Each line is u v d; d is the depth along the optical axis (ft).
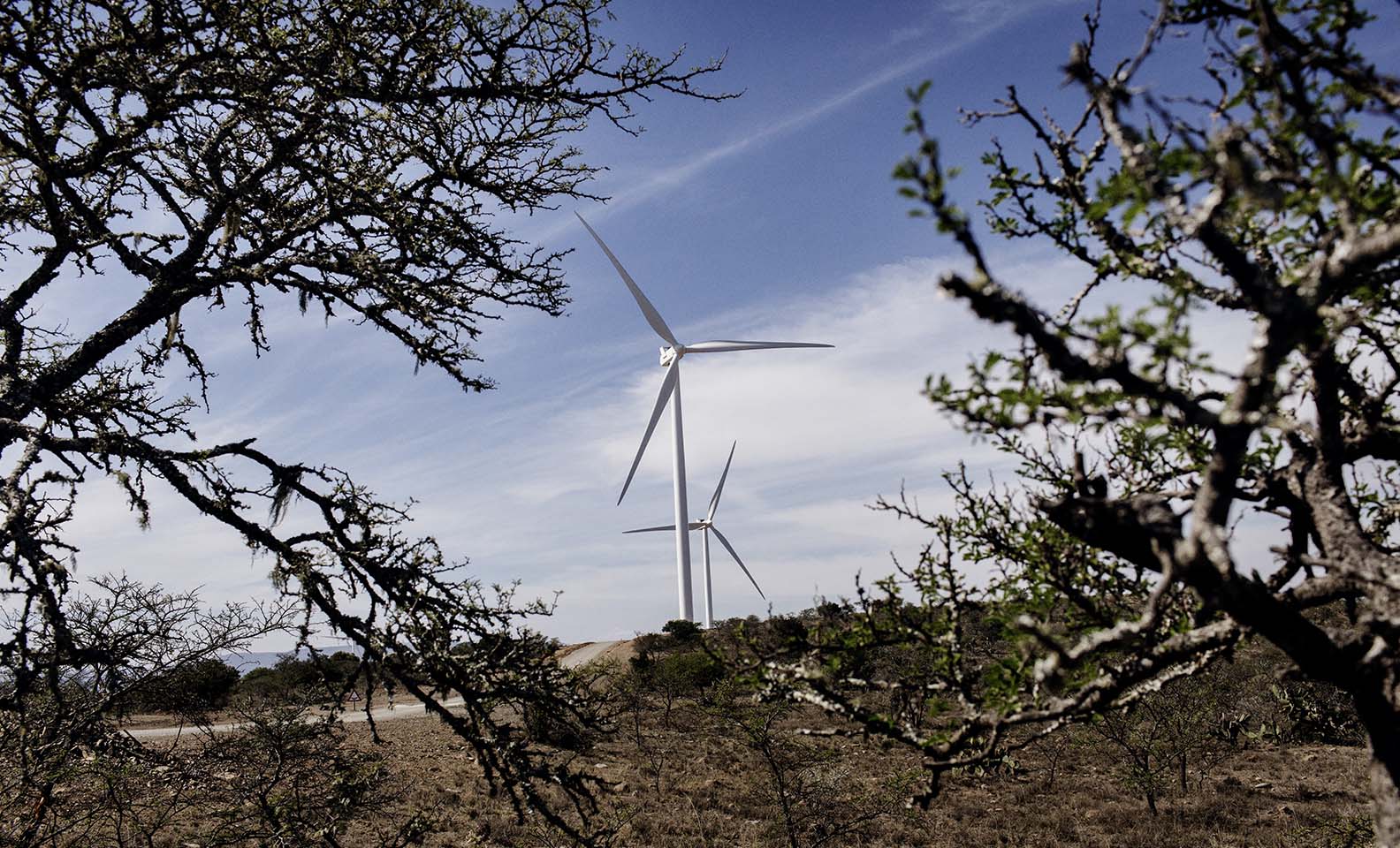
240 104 20.79
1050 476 13.76
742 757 91.81
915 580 13.46
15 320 24.16
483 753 22.35
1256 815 69.26
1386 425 10.78
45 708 26.45
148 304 23.68
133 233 22.72
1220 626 10.07
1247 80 8.64
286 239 24.20
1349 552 9.27
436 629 22.21
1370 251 6.79
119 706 29.04
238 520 22.38
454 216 24.80
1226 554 7.20
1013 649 11.73
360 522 23.09
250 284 26.12
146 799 33.24
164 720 71.10
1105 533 9.84
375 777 38.27
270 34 21.38
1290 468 10.90
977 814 71.41
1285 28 8.10
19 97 18.90
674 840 64.44
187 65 18.99
